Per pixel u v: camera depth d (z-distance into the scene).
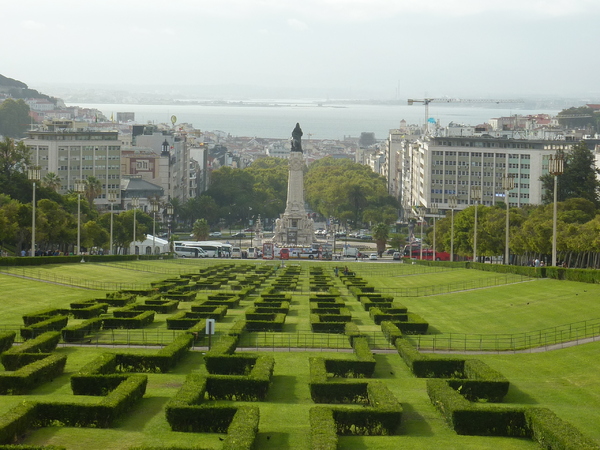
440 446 64.94
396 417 68.56
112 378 78.81
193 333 108.69
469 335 119.94
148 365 92.00
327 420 65.62
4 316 128.62
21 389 79.31
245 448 58.94
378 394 74.06
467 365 89.50
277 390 85.06
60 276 182.25
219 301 148.00
